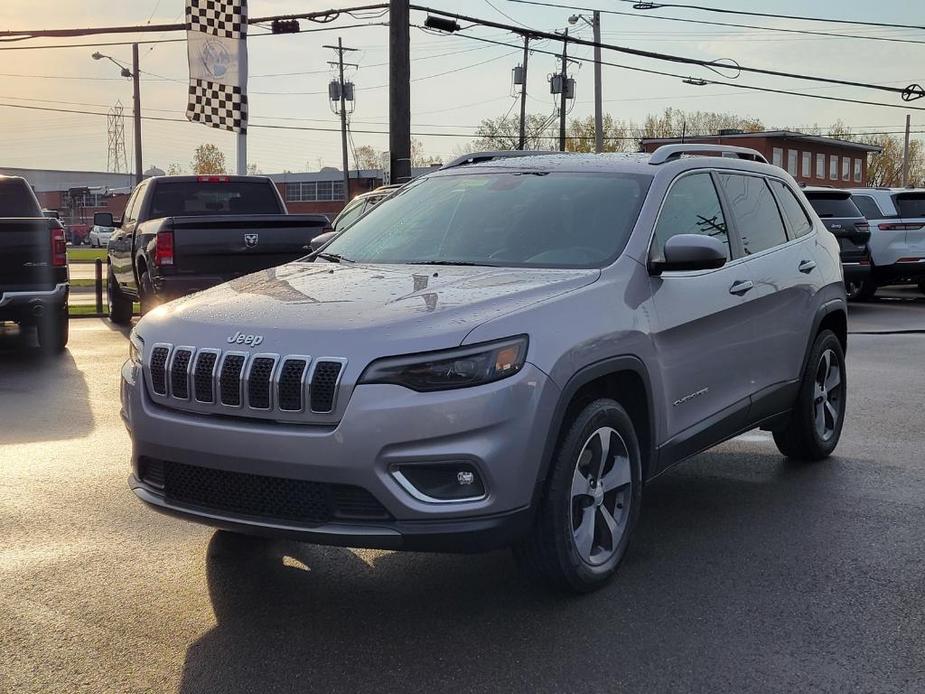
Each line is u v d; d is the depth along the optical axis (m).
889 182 111.25
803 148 77.88
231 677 3.40
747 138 73.50
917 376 9.84
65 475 6.04
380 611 3.98
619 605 4.03
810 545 4.79
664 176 4.98
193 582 4.29
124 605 4.03
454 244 4.87
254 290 4.35
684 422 4.79
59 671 3.44
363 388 3.51
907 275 18.30
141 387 3.99
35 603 4.04
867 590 4.20
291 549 4.74
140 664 3.50
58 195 100.75
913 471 6.23
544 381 3.69
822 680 3.38
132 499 5.54
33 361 10.83
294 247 11.55
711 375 4.99
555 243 4.65
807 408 6.15
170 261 10.95
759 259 5.54
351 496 3.57
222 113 17.50
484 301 3.86
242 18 17.38
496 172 5.42
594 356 3.97
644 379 4.34
